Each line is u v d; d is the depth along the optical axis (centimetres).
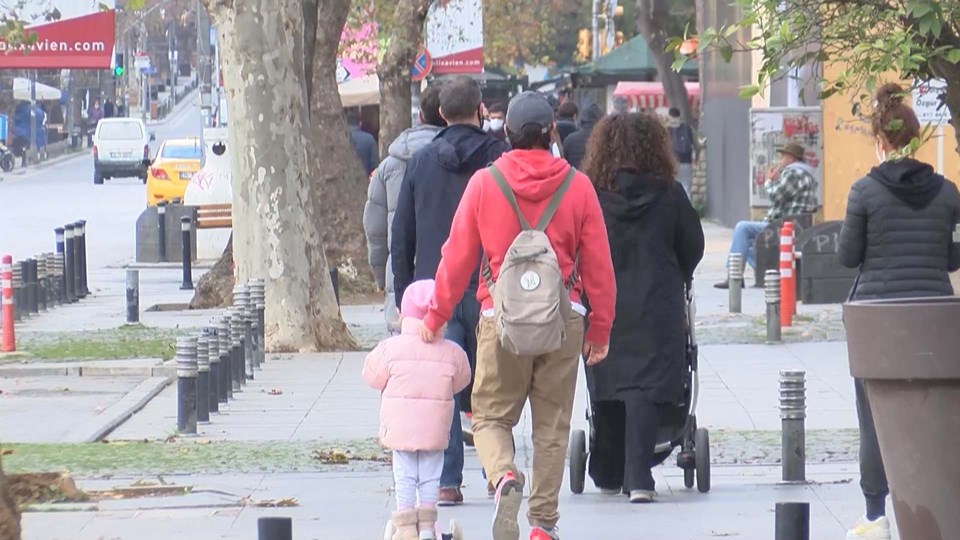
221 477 2289
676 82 8575
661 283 1936
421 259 1955
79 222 5322
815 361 3450
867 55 1469
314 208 3906
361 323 4466
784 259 3984
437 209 1948
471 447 2470
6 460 2409
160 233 6556
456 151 1947
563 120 5881
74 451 2512
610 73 10225
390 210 2203
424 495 1720
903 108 1755
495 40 11150
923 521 1551
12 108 15888
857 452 2414
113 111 19288
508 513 1606
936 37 1431
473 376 1953
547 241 1606
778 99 6650
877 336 1548
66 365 3519
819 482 2191
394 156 2191
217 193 6606
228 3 3853
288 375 3419
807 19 1491
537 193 1633
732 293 4312
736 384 3158
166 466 2369
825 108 6038
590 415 2078
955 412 1528
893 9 1454
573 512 1983
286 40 3859
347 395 3120
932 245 1755
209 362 2870
